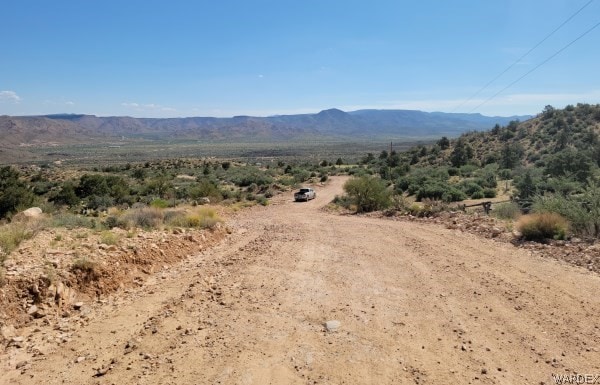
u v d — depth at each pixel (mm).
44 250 9953
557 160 52219
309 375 5367
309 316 7402
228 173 91000
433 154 104375
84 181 45844
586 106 105438
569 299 7887
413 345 6211
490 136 111375
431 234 16031
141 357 5969
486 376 5309
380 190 30359
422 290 8844
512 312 7391
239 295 8641
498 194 47406
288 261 11750
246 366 5598
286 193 57000
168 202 35219
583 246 11484
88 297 8578
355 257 12258
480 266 10617
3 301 7230
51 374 5582
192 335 6660
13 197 27016
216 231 16828
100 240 11477
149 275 10625
